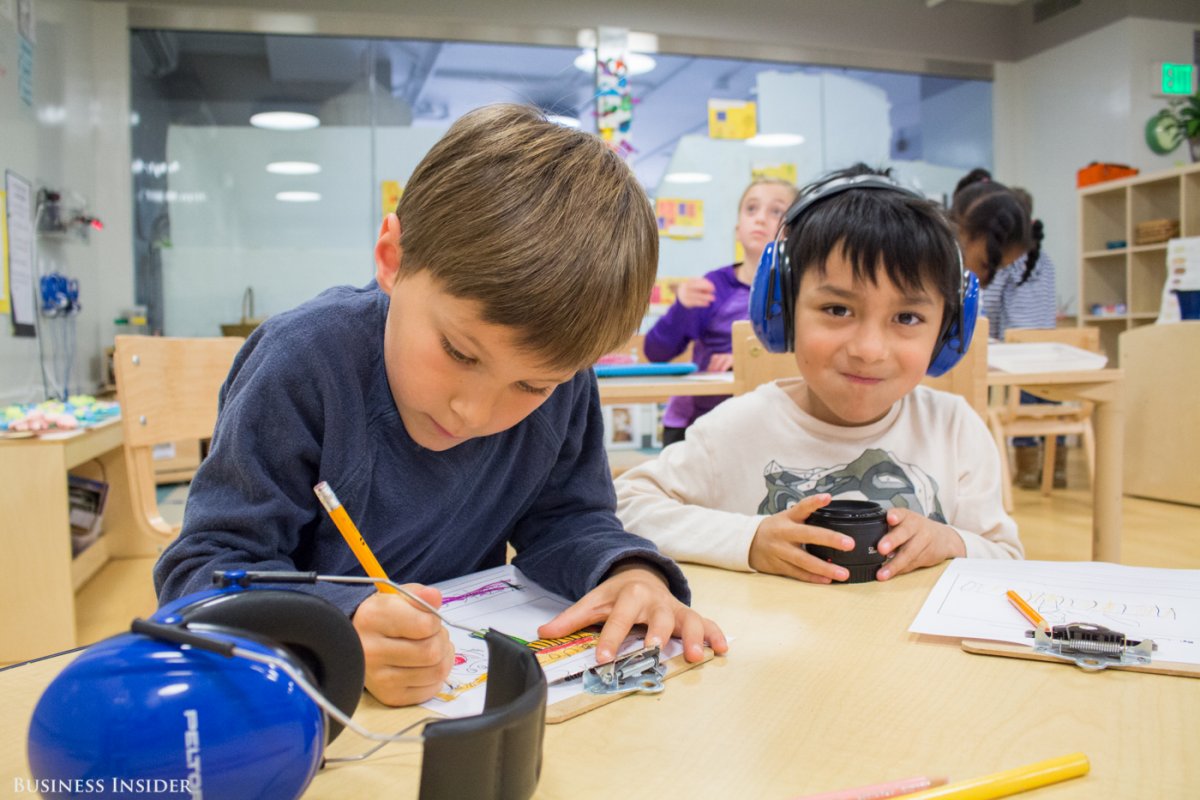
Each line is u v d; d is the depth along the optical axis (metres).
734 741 0.42
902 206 0.87
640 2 4.77
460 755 0.31
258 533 0.58
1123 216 4.99
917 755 0.40
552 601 0.67
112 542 2.48
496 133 0.52
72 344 3.62
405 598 0.48
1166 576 0.67
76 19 3.86
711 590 0.72
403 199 0.55
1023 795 0.36
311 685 0.33
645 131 4.86
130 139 4.18
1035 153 5.57
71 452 1.83
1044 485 3.32
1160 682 0.49
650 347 2.88
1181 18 5.05
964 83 5.51
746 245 2.81
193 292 4.32
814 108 5.08
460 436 0.57
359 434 0.65
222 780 0.30
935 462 1.05
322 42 4.42
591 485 0.81
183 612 0.33
